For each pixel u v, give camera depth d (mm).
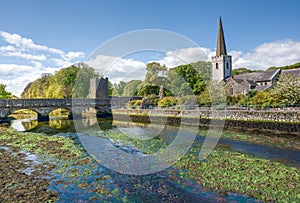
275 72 53969
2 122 32031
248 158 12625
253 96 31547
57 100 37750
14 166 11352
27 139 18859
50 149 15039
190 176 9766
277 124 22109
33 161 12273
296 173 9906
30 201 7590
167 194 8195
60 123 34219
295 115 21469
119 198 7934
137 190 8555
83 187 8828
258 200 7527
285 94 26859
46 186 8898
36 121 38125
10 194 8078
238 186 8562
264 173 9875
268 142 17641
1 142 17469
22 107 34000
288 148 15539
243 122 24797
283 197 7633
